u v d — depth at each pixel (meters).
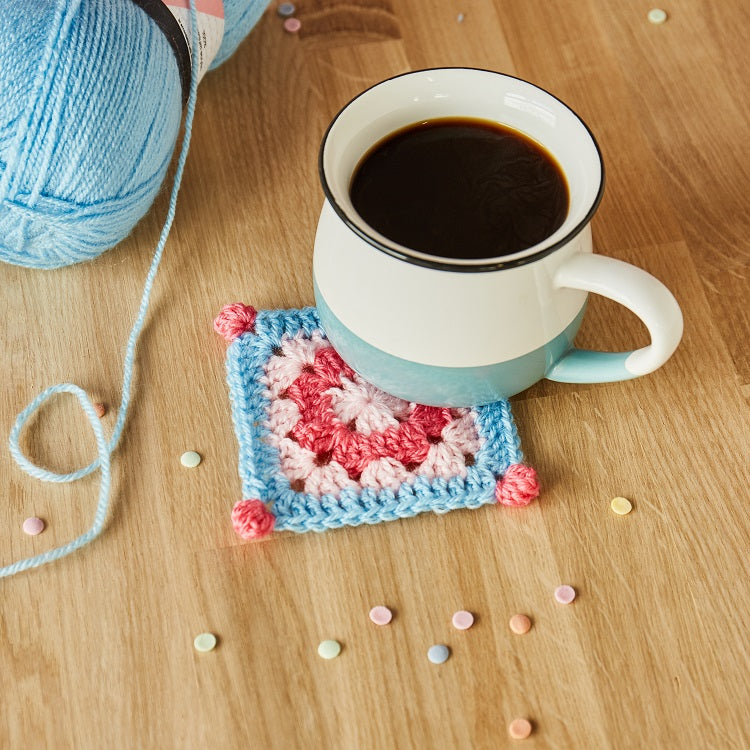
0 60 0.62
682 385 0.67
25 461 0.65
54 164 0.63
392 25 0.78
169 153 0.68
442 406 0.65
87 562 0.63
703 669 0.61
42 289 0.69
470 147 0.63
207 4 0.69
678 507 0.65
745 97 0.76
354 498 0.64
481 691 0.61
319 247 0.63
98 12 0.63
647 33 0.78
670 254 0.71
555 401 0.67
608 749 0.60
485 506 0.64
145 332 0.68
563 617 0.62
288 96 0.76
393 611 0.62
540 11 0.79
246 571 0.63
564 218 0.61
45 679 0.61
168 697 0.61
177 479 0.65
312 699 0.61
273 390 0.66
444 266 0.58
